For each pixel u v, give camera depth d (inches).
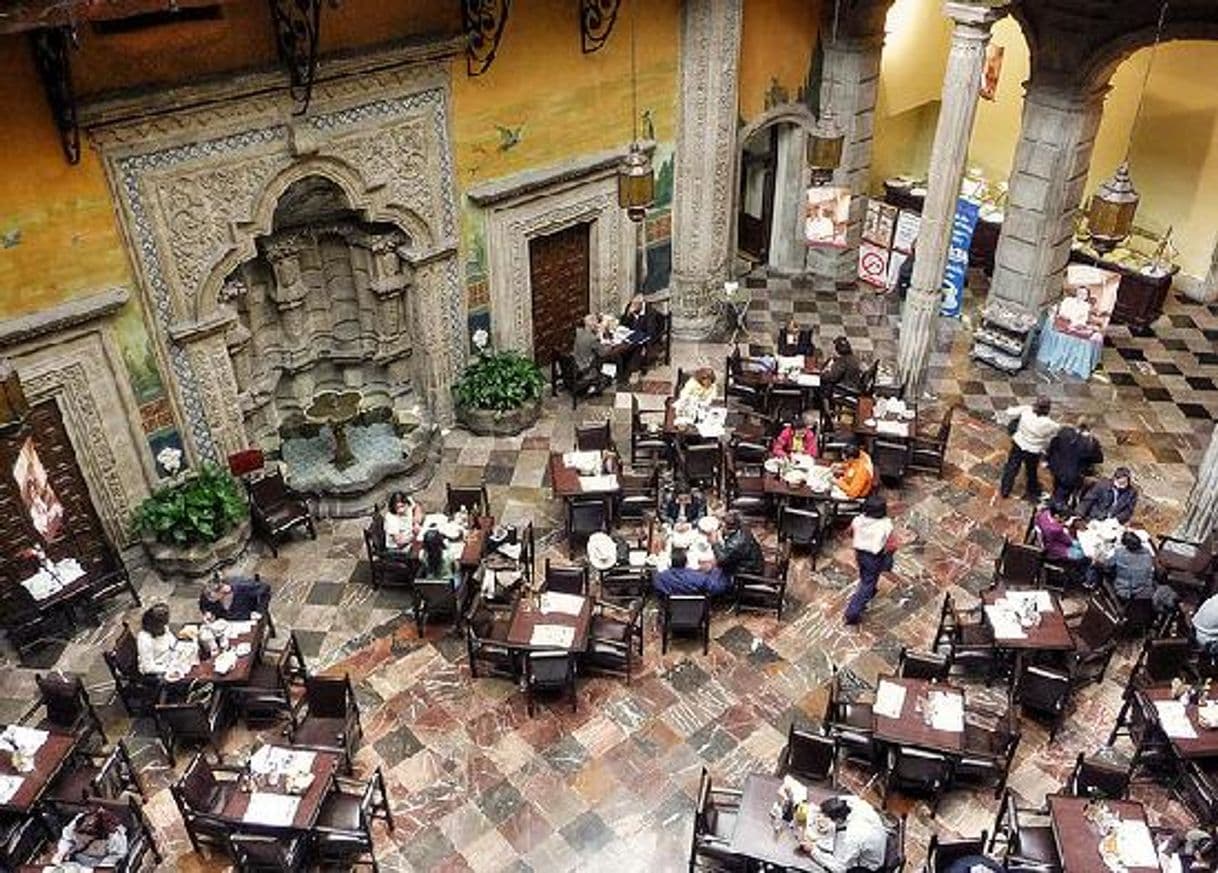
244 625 398.0
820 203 585.6
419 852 352.8
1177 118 667.4
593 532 471.8
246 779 337.7
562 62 518.3
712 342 647.1
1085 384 614.9
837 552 480.7
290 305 503.5
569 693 400.5
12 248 384.8
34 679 420.2
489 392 549.3
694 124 585.3
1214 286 694.5
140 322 431.2
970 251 749.3
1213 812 342.0
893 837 319.3
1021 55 728.3
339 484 502.6
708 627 427.8
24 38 358.0
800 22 624.4
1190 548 448.1
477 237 530.9
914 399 566.9
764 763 381.7
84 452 434.6
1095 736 391.5
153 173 407.5
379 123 462.3
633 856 351.6
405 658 426.3
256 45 413.1
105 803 335.9
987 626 406.6
